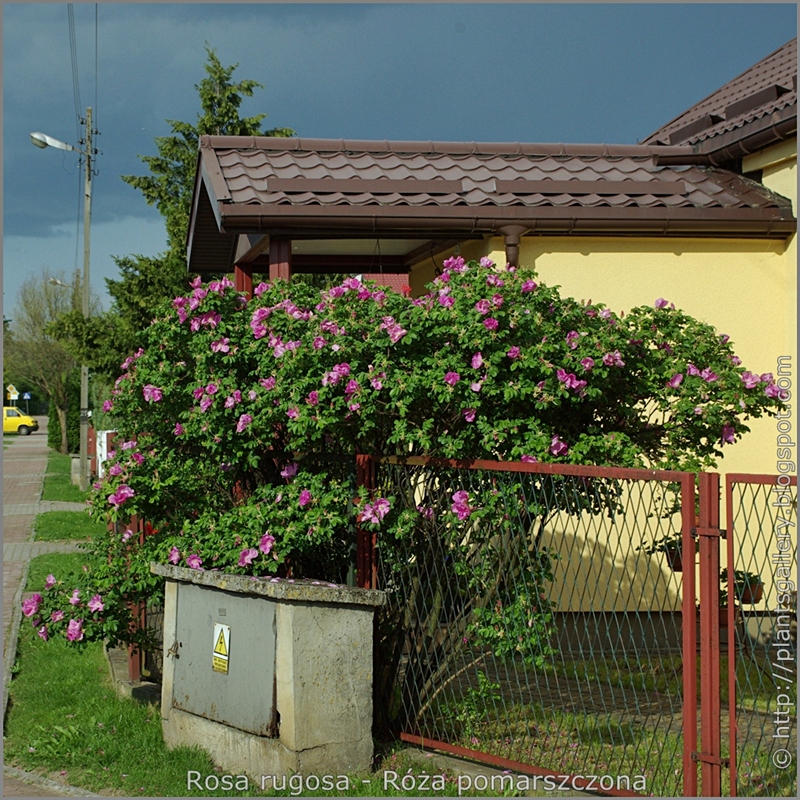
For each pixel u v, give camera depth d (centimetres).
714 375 561
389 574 547
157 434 604
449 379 485
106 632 575
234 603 501
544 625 500
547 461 495
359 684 488
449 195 827
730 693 421
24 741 556
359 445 545
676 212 827
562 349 513
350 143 945
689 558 424
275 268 809
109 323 1977
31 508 1903
